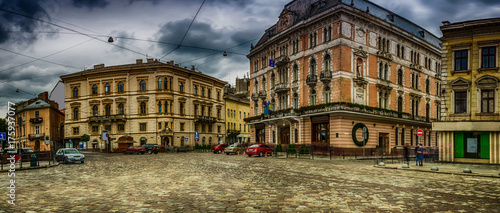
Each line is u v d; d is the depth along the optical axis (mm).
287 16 45406
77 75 67375
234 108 82875
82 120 67062
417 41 46719
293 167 21766
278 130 46594
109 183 13930
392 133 42031
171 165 23703
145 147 51531
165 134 61406
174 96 64062
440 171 19703
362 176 16750
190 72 67375
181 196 10742
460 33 27672
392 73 43031
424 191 12086
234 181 14328
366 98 39250
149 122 62719
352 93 37438
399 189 12461
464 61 27594
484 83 26406
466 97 27312
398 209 9039
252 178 15430
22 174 18719
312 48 40625
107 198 10445
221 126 77000
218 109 76562
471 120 26516
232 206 9250
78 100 67875
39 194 11266
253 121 51500
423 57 49000
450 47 28078
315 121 39406
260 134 51781
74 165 26172
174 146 61219
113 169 20953
